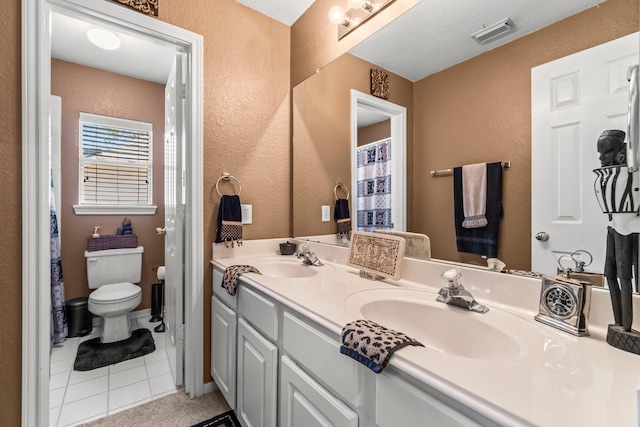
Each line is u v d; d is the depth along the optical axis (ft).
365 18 4.87
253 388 3.97
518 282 2.89
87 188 8.70
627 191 2.05
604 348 2.08
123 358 6.85
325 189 5.77
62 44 7.51
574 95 2.57
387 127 4.46
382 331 2.25
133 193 9.41
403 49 4.20
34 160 4.02
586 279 2.49
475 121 3.33
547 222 2.74
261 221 6.34
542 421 1.33
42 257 4.09
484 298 3.14
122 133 9.24
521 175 2.93
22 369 3.98
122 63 8.49
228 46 5.86
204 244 5.60
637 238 2.05
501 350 2.37
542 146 2.78
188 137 5.49
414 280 3.87
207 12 5.60
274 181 6.53
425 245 3.86
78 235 8.47
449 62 3.61
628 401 1.48
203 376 5.58
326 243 5.73
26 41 3.96
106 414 5.00
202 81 5.50
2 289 3.90
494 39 3.17
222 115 5.79
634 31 2.28
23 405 3.97
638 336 1.98
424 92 3.90
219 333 5.18
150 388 5.76
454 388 1.62
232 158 5.92
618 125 2.32
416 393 1.86
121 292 7.80
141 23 4.84
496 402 1.47
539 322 2.54
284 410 3.31
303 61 6.38
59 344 7.49
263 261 5.56
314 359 2.82
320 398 2.69
